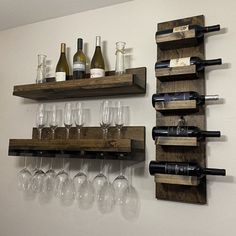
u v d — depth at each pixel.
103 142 1.09
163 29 1.24
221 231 1.03
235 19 1.11
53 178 1.40
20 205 1.50
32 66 1.61
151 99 1.24
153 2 1.30
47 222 1.40
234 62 1.09
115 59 1.35
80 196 1.32
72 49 1.48
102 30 1.41
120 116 1.24
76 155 1.17
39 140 1.24
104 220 1.26
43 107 1.42
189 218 1.09
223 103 1.09
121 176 1.20
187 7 1.22
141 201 1.19
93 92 1.28
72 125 1.37
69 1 1.37
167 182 1.05
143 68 1.26
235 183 1.03
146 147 1.22
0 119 1.66
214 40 1.14
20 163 1.55
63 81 1.25
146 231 1.16
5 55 1.71
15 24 1.66
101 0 1.36
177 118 1.15
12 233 1.50
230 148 1.06
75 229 1.32
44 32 1.59
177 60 1.10
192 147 1.10
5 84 1.68
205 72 1.14
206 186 1.07
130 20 1.35
